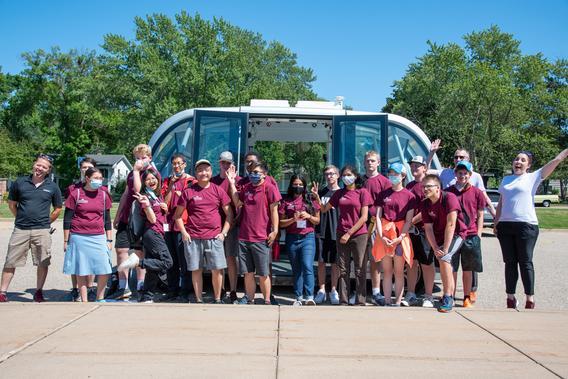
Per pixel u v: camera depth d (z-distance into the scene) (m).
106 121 57.44
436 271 8.16
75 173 59.72
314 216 6.71
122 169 64.31
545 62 53.16
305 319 5.55
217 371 3.98
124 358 4.24
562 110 52.91
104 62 48.38
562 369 4.12
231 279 6.84
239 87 48.28
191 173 7.76
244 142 7.89
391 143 8.23
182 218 6.46
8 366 4.04
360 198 6.46
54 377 3.82
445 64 49.41
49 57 63.00
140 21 46.12
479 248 6.43
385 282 6.54
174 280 7.05
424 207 6.16
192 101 46.22
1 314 5.61
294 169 11.35
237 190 6.95
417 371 4.05
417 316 5.76
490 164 52.00
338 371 4.02
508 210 6.34
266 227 6.43
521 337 4.98
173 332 4.99
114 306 6.02
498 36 52.97
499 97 46.69
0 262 10.29
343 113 8.24
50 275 9.05
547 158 51.69
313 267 7.30
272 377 3.87
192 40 45.50
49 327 5.10
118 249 6.82
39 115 63.31
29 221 6.44
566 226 22.91
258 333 5.01
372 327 5.28
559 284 8.91
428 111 52.56
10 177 47.47
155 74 44.00
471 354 4.47
